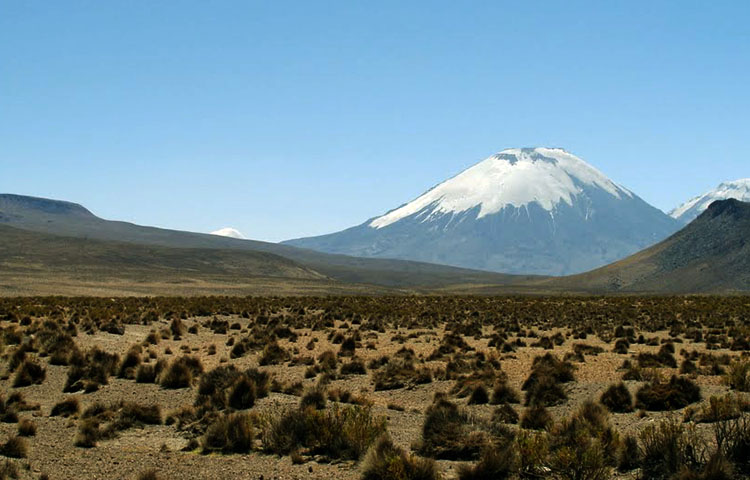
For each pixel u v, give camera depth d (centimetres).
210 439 1791
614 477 1425
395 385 2788
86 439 1838
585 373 2950
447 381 2850
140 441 1889
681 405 2147
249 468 1591
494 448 1517
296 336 4725
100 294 11294
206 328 5494
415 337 4834
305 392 2366
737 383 2442
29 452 1739
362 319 6438
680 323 5784
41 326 4438
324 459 1658
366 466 1491
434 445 1683
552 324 6000
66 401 2250
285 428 1792
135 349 3416
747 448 1393
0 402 2220
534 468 1451
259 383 2469
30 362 2892
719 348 4069
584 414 1791
